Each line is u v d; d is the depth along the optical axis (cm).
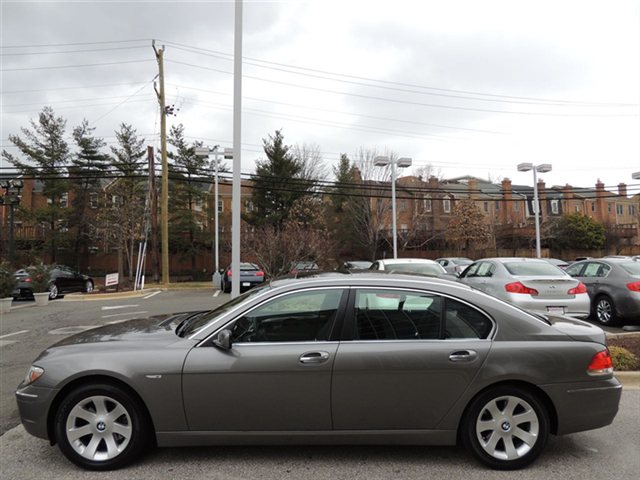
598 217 5578
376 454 372
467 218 4034
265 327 357
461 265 2444
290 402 342
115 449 346
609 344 691
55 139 3397
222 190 4109
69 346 369
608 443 396
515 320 357
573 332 364
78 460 345
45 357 360
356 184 3578
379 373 341
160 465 353
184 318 461
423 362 341
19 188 1939
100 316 1246
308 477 335
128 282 2322
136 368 342
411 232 3856
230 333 347
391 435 346
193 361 343
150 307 1441
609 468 350
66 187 3391
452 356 342
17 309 1454
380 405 342
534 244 4275
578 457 369
